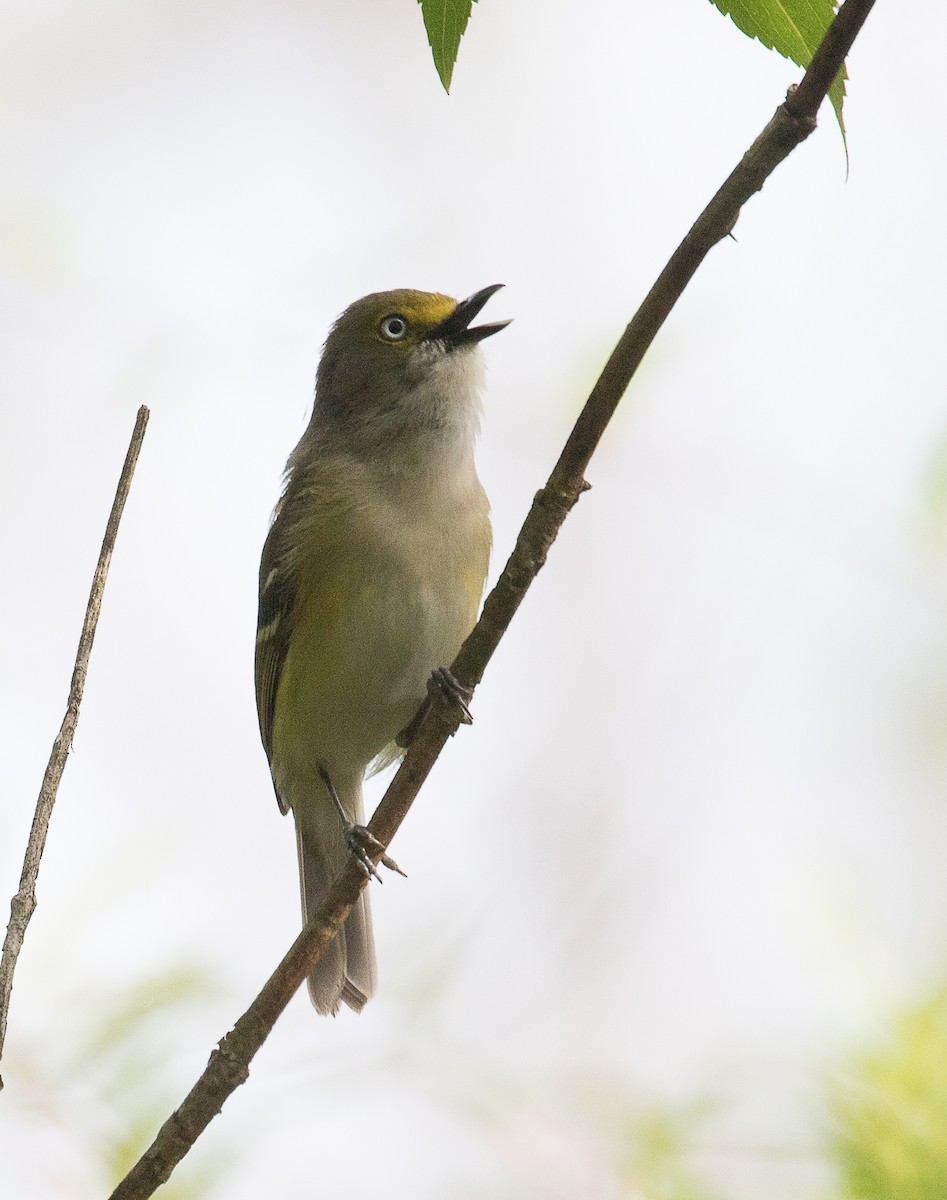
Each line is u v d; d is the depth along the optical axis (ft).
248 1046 21.61
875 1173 25.63
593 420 22.33
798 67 17.81
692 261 20.61
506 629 24.07
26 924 18.49
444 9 15.64
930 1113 26.22
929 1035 27.37
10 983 18.07
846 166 17.80
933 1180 25.22
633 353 21.59
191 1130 20.93
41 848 18.83
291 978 22.16
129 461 20.10
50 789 19.04
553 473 22.93
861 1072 26.91
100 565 19.84
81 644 19.58
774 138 19.22
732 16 17.51
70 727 19.31
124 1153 28.45
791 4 17.33
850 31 17.95
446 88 15.84
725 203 20.10
